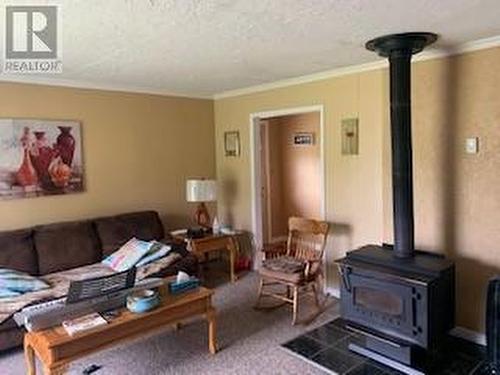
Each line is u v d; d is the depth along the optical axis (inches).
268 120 248.1
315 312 147.0
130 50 115.9
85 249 155.6
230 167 207.9
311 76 161.5
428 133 126.9
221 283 180.5
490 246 116.7
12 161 148.9
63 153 161.2
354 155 151.4
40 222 156.9
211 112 211.8
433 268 107.2
